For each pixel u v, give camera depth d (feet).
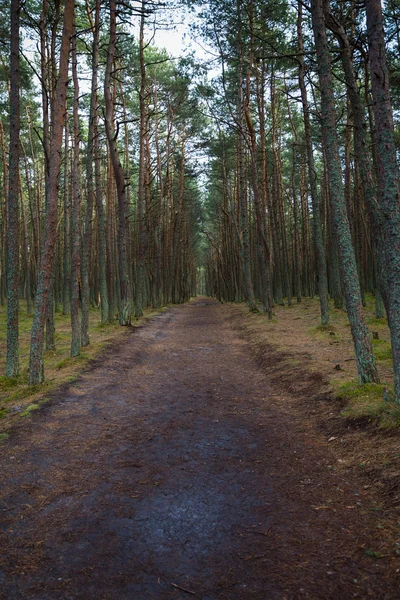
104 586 9.16
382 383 21.29
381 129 16.31
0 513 12.41
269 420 20.62
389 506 11.57
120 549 10.51
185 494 13.35
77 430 19.65
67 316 80.48
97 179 60.95
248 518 11.76
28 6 43.68
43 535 11.23
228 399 24.97
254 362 35.65
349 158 59.57
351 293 21.56
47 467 15.57
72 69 41.57
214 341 50.11
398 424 15.64
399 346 16.76
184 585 9.11
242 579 9.21
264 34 55.36
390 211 16.33
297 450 16.57
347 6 29.66
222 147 99.86
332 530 10.85
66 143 59.06
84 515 12.21
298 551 10.08
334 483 13.50
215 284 206.49
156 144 99.96
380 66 16.26
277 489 13.43
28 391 26.14
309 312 67.62
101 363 34.35
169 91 89.45
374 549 9.84
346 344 36.58
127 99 83.61
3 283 110.11
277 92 77.25
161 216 108.58
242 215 76.13
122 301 57.82
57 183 28.07
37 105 83.51
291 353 33.65
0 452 16.89
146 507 12.58
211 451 16.97
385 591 8.47
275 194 91.25
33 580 9.41
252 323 59.26
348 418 18.12
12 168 30.78
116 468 15.48
